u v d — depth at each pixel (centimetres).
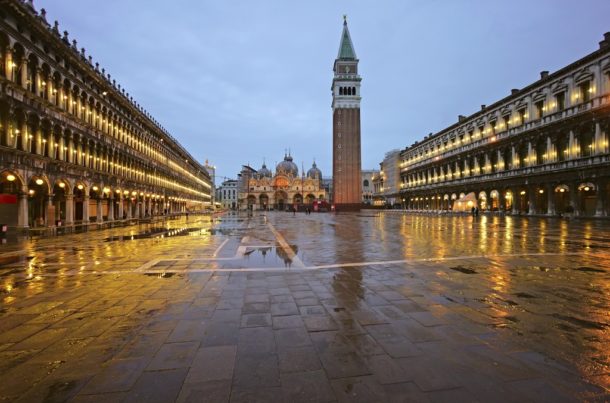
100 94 3900
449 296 730
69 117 3152
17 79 2486
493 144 5653
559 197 4328
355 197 9806
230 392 371
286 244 1695
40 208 3042
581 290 771
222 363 437
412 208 9431
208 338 517
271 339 512
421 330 543
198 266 1101
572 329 543
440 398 357
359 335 525
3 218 2478
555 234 2077
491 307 654
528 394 363
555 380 391
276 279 905
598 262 1119
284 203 17612
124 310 654
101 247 1642
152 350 477
